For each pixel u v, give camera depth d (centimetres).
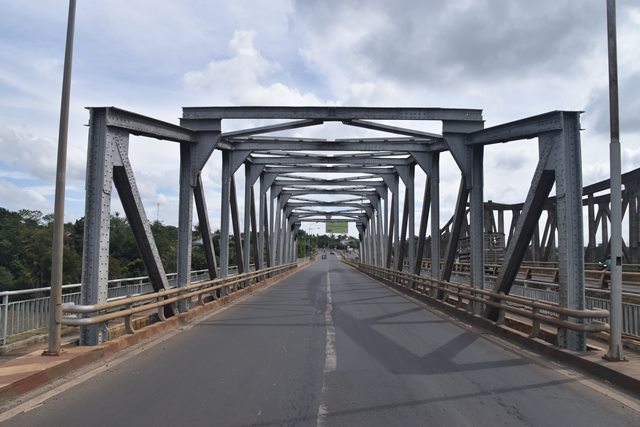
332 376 743
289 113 1541
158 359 860
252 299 2056
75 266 2567
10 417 553
